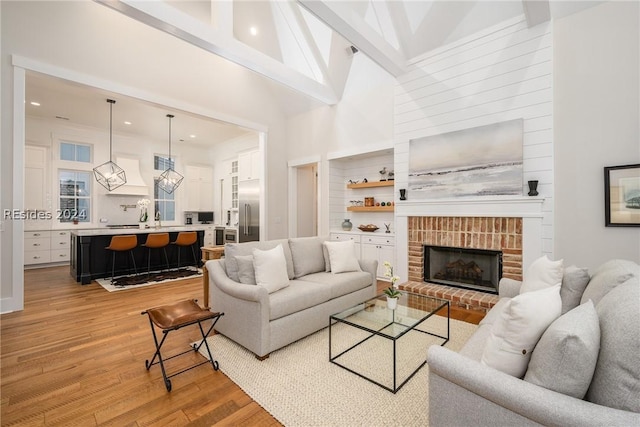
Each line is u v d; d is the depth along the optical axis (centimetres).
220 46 365
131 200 772
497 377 110
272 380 208
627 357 91
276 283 272
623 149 296
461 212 386
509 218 354
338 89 549
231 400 187
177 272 556
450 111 402
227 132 752
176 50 466
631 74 292
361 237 528
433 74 417
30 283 477
